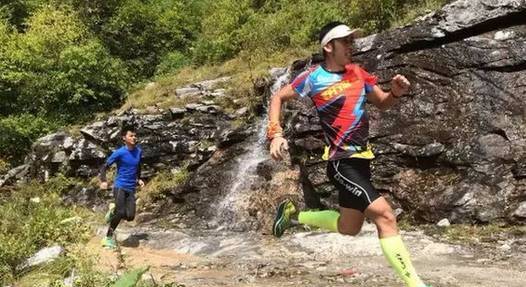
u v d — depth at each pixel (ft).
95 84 50.19
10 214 21.54
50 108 49.29
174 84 45.19
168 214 31.01
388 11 35.88
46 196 35.27
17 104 49.83
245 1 53.78
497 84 24.06
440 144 23.94
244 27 50.06
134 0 61.72
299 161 28.02
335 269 16.55
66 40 51.26
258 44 46.88
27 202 27.84
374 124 25.89
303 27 45.09
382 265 16.76
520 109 23.13
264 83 36.65
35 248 18.20
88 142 39.09
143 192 33.88
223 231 26.68
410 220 23.06
